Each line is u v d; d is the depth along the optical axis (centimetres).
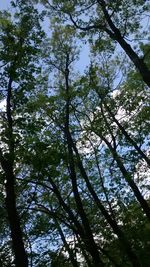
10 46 1502
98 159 2294
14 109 1535
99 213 2241
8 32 1530
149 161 2194
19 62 1497
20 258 1331
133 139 2297
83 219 1911
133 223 2150
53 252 1744
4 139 1406
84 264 2158
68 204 2272
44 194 2216
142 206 2144
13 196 1406
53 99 2156
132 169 2209
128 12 1861
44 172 1533
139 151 2227
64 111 2236
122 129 2302
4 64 1491
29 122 1486
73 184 1983
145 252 2022
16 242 1352
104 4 1864
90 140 2361
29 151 1466
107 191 2219
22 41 1552
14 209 1391
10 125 1477
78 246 1775
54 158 1515
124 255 2067
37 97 2139
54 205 2244
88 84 2281
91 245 1833
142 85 2394
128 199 2197
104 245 2088
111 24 1852
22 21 1573
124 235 2048
